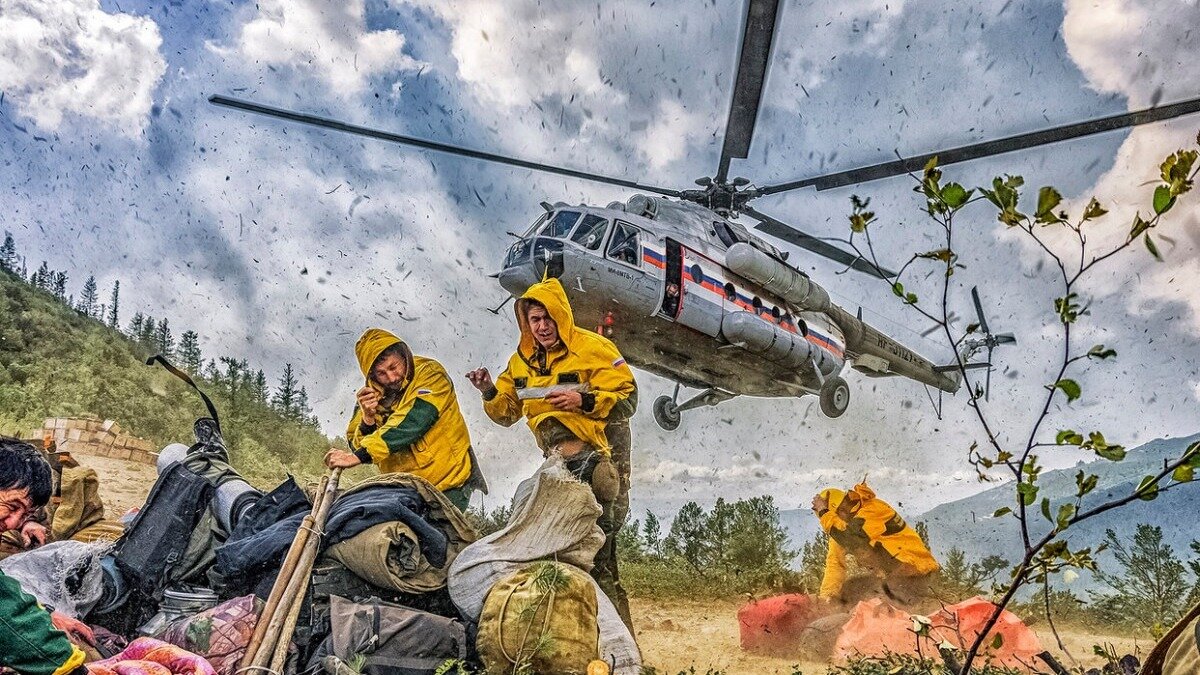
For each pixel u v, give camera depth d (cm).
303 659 320
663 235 798
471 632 341
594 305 770
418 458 415
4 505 266
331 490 363
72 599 335
